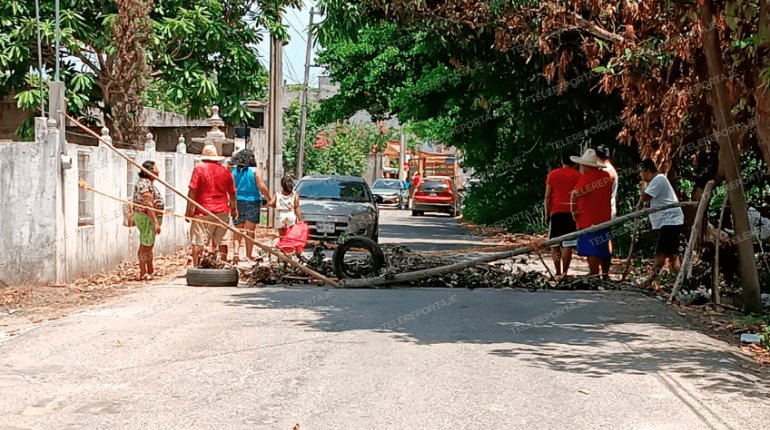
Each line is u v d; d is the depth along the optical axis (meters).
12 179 12.73
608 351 8.76
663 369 7.99
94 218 14.42
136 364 8.07
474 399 6.95
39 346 8.82
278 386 7.31
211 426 6.21
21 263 12.80
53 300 11.79
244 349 8.73
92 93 25.03
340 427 6.21
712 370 7.97
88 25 23.56
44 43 22.95
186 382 7.43
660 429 6.23
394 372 7.80
